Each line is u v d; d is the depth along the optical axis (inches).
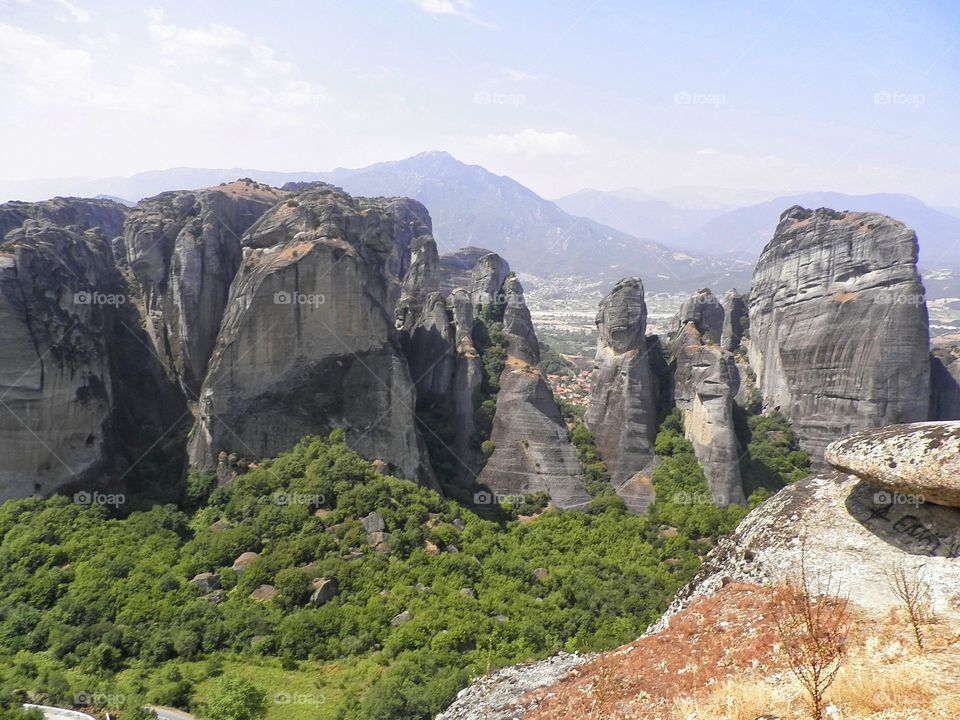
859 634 537.6
